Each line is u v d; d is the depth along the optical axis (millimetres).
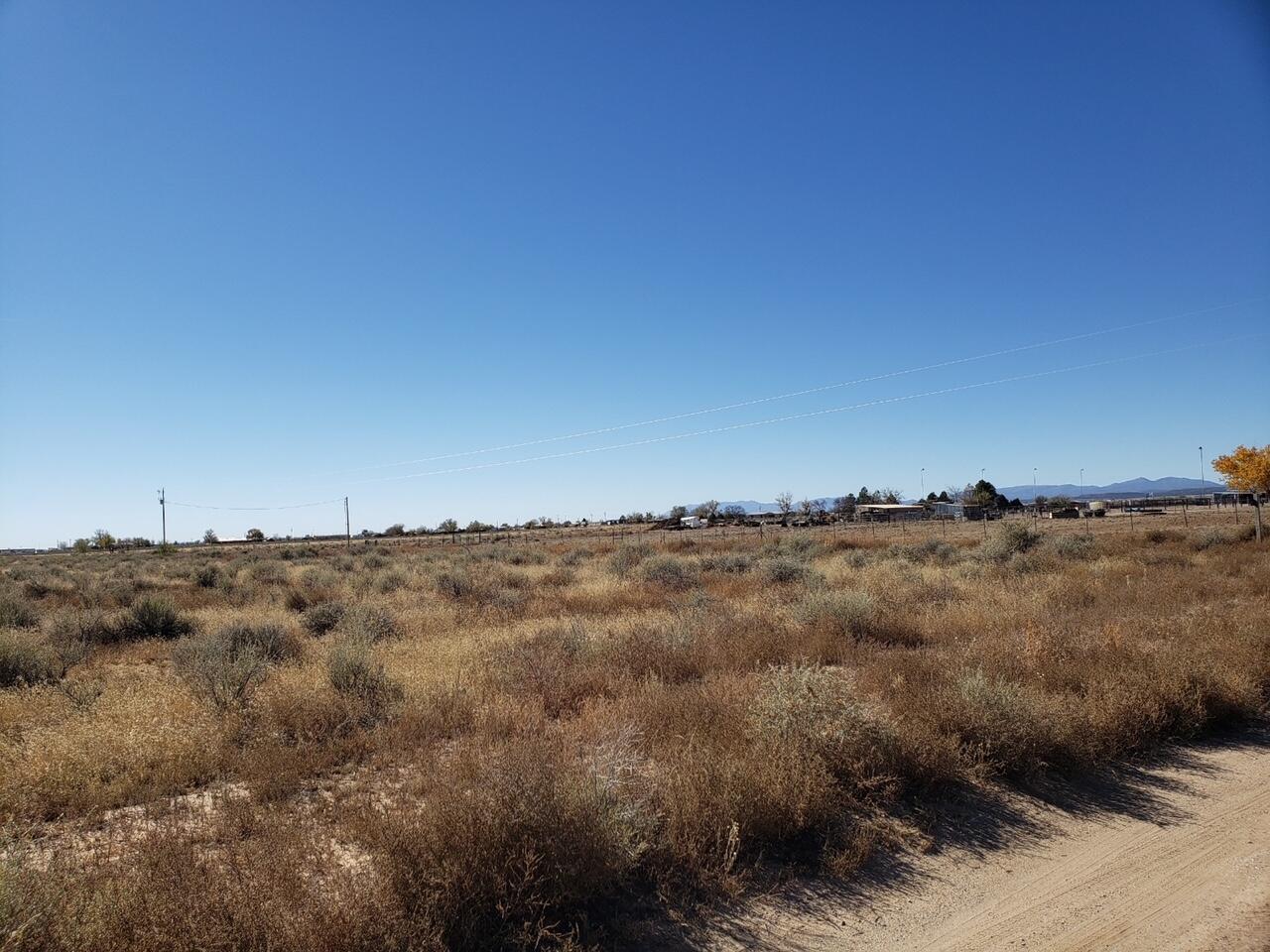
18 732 8391
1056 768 6914
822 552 38031
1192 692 8172
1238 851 5355
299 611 21500
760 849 5297
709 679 9430
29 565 52594
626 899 4668
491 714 8023
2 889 3719
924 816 5938
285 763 6992
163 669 12547
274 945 3699
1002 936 4387
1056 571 22688
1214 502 104562
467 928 4051
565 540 73000
